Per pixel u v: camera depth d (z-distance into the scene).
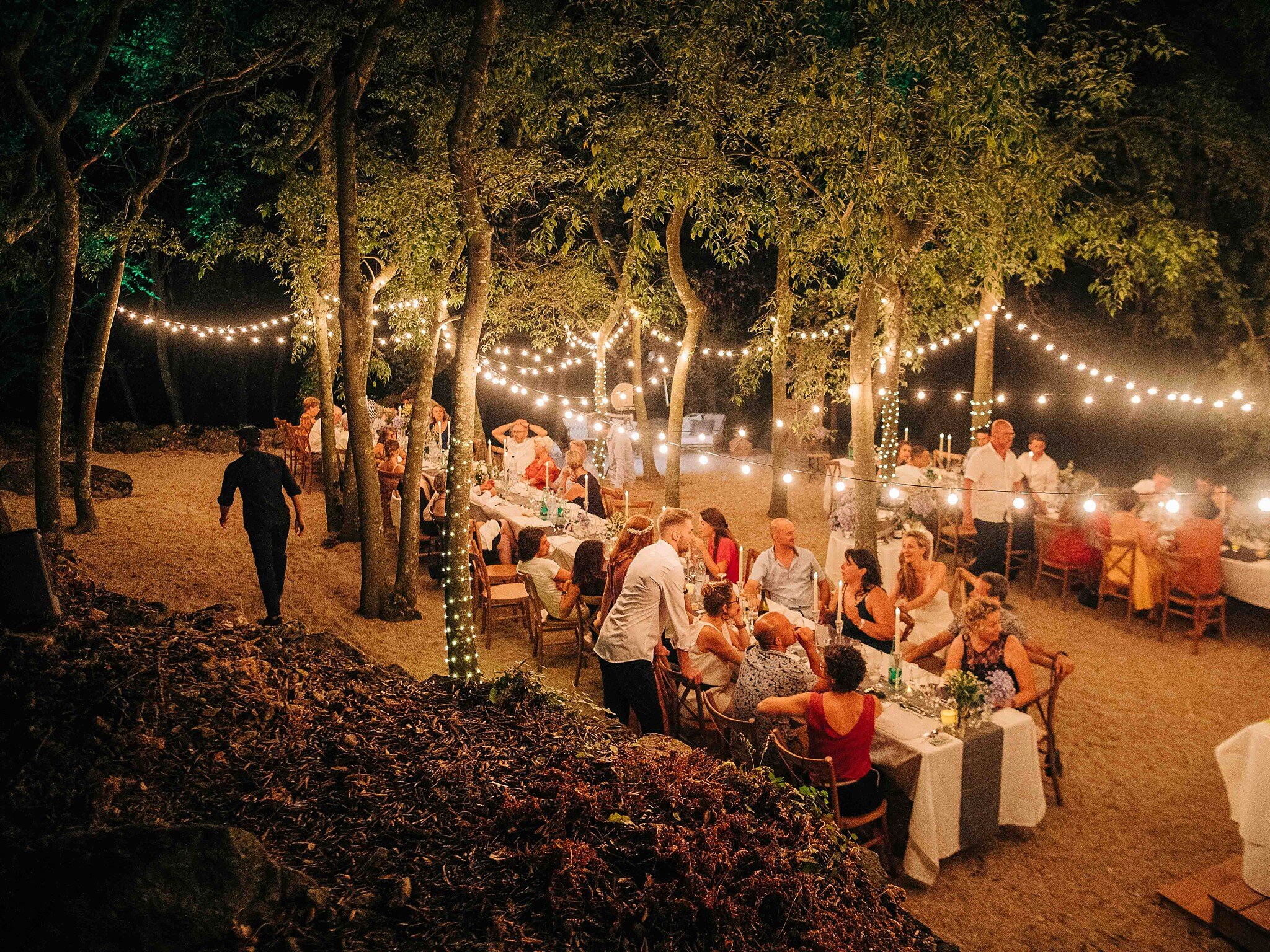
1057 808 5.22
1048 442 15.53
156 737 3.38
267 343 22.30
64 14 8.84
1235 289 10.25
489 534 8.32
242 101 10.09
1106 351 13.66
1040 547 8.83
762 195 8.81
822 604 6.19
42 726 3.33
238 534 9.95
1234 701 6.55
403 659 6.98
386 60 8.85
